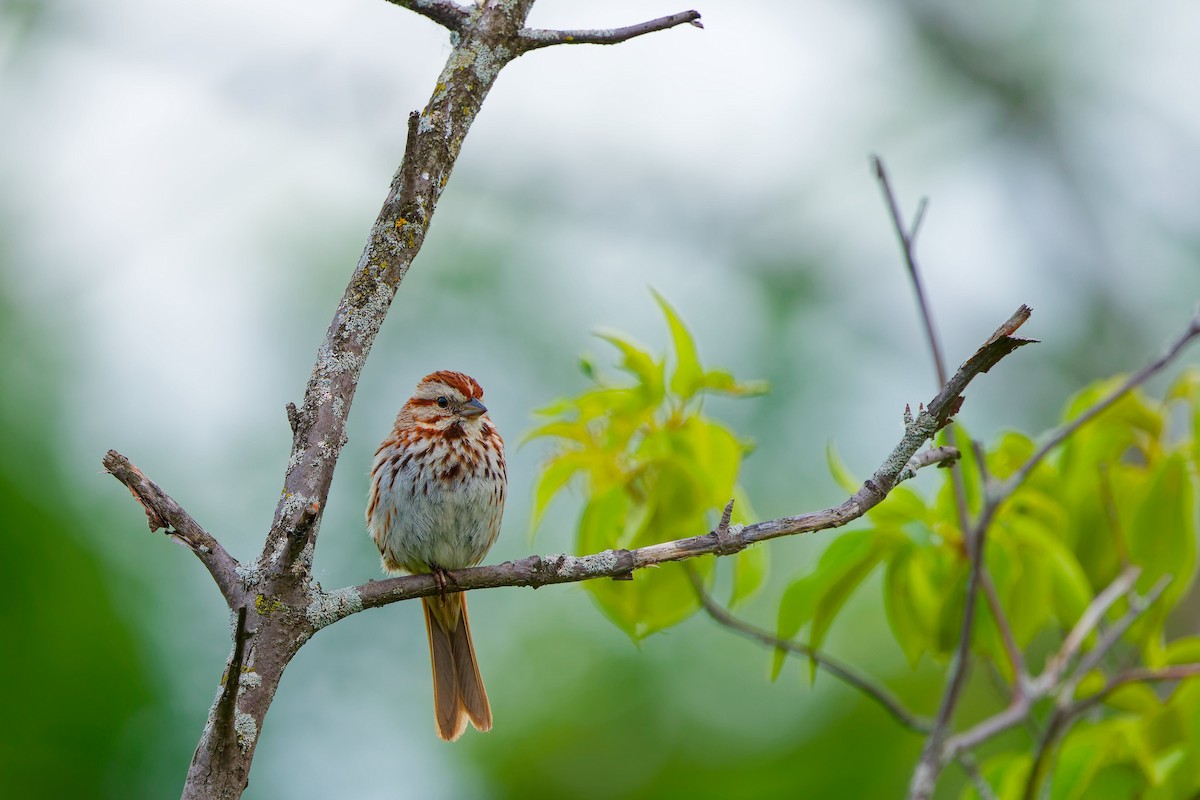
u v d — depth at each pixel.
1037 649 13.18
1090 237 19.00
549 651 13.59
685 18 6.15
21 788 11.91
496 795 13.01
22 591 12.42
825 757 13.16
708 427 8.23
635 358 8.09
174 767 12.24
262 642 5.28
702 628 13.62
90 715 12.18
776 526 6.09
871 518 7.95
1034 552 7.93
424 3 5.97
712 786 13.11
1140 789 7.84
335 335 5.56
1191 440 8.23
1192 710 7.79
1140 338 18.03
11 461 13.11
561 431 8.29
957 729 13.18
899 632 8.12
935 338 7.70
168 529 5.30
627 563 6.14
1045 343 18.20
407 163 5.64
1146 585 8.26
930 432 5.97
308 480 5.41
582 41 6.07
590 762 13.24
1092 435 8.52
